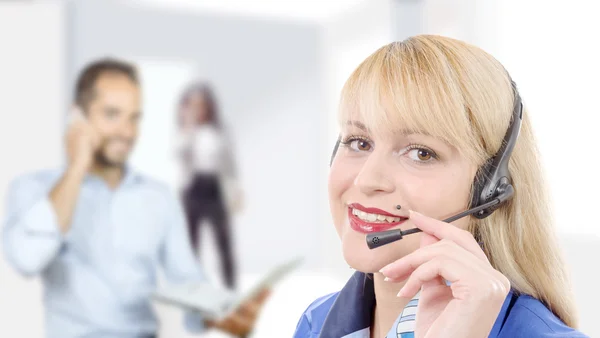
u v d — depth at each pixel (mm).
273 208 3391
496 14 2717
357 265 719
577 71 2320
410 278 626
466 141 680
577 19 2334
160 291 1864
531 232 741
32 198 1917
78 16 2729
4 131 2490
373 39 3258
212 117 2785
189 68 3072
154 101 2857
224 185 2717
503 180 698
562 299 743
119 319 1987
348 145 762
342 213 756
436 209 685
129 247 2023
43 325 2039
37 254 1854
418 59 704
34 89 2545
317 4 3275
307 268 3469
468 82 688
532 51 2549
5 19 2520
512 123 710
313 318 946
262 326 2836
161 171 2717
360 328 839
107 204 2006
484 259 633
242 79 3262
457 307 597
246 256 3357
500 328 677
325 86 3389
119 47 2871
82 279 1956
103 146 1992
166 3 3000
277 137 3359
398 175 695
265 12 3281
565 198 2340
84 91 1989
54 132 2551
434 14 3041
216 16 3146
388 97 690
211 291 1861
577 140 2299
